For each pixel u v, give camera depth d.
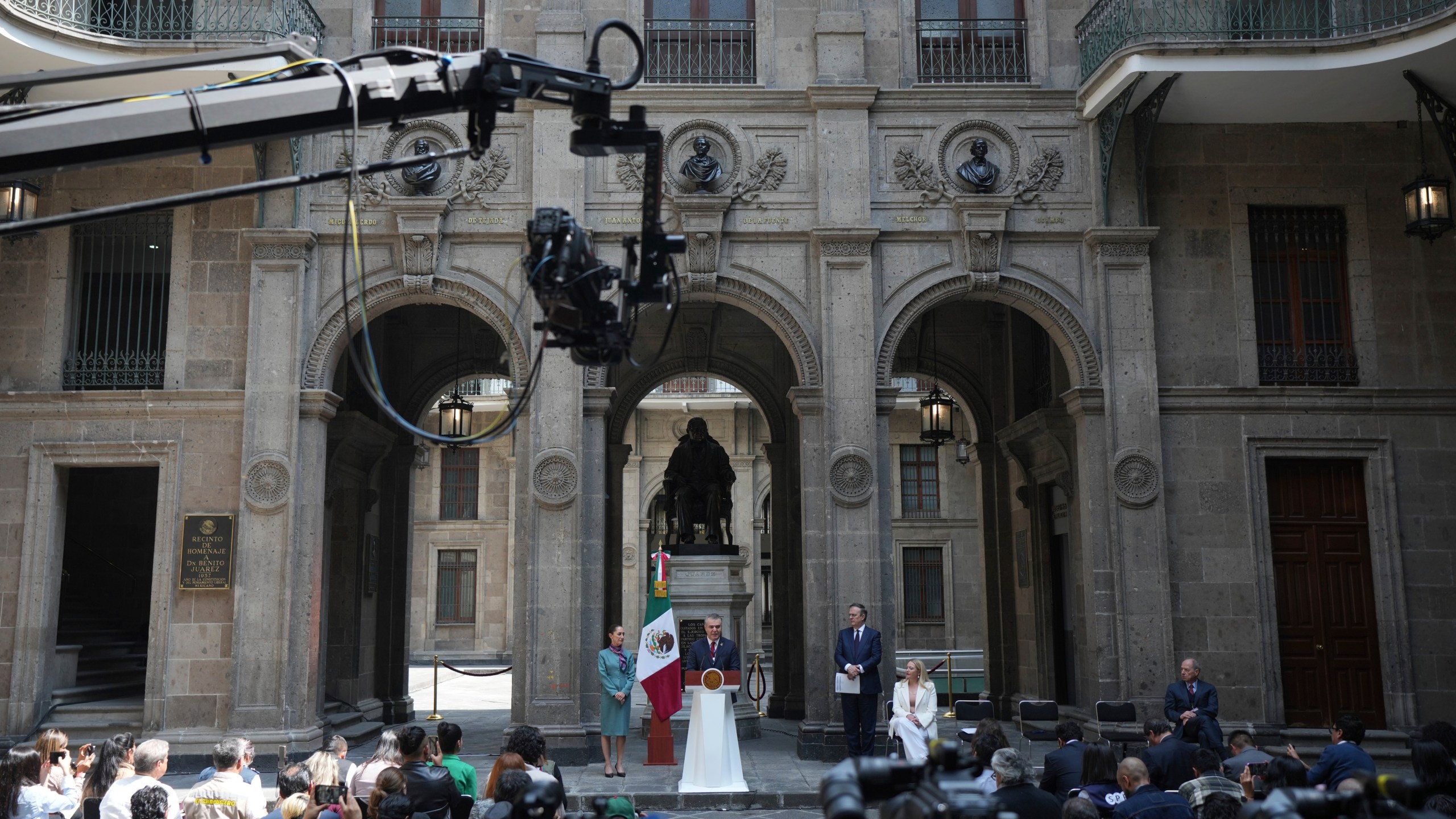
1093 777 7.46
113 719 14.10
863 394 14.38
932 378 20.47
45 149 5.69
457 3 15.33
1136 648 14.02
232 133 5.84
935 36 15.42
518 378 14.42
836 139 14.77
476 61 5.98
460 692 26.77
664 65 15.16
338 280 14.59
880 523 14.23
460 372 19.73
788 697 19.17
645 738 15.83
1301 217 15.34
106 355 14.77
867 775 3.58
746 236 14.73
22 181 14.13
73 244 14.96
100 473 19.12
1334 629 14.59
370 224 14.62
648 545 34.44
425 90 5.93
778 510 20.14
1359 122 15.29
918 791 3.42
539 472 14.17
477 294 14.53
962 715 12.04
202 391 14.27
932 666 25.20
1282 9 14.23
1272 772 6.44
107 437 14.34
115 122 5.73
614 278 6.18
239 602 13.84
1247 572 14.35
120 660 17.02
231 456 14.27
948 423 19.48
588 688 14.01
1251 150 15.20
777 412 20.33
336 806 6.39
